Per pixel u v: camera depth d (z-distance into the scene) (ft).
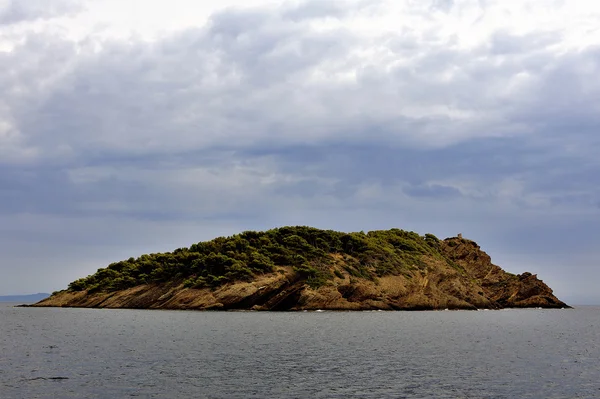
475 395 137.80
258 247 604.90
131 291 603.26
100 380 152.76
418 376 163.12
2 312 544.21
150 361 189.16
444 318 483.92
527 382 154.61
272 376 161.38
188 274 589.73
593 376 164.86
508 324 420.36
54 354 206.28
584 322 478.18
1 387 142.72
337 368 177.37
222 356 204.23
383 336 294.66
